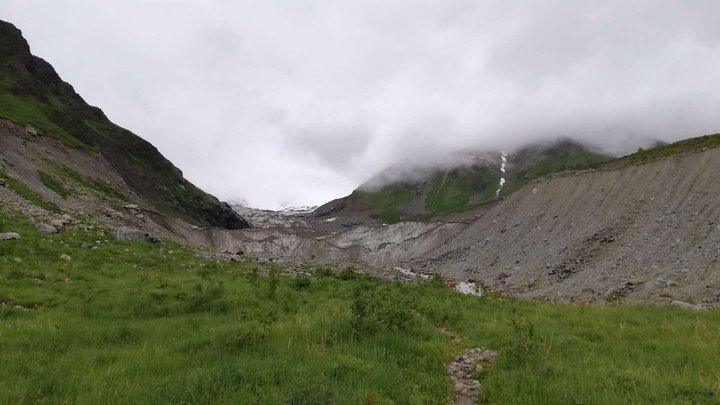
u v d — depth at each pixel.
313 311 17.38
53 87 110.44
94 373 8.86
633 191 63.97
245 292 20.19
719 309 20.27
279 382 8.04
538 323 15.25
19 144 54.12
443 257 92.06
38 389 7.72
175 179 127.19
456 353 11.35
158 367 9.34
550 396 7.51
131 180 99.06
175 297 18.44
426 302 20.80
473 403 8.24
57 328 12.70
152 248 32.59
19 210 30.30
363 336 11.64
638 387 7.86
